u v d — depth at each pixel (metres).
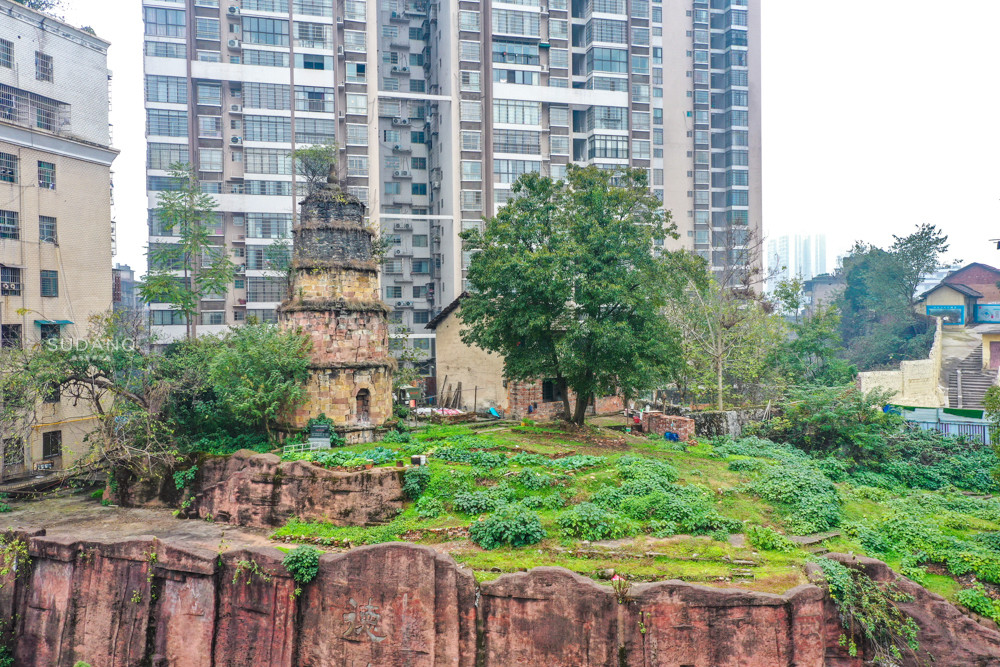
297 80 48.84
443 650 17.41
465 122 53.06
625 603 16.38
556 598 16.83
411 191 60.78
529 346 30.08
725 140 67.12
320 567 18.39
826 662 17.08
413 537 20.14
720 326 38.53
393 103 60.47
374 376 28.19
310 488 22.16
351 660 17.88
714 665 16.11
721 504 22.38
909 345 51.12
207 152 47.69
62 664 19.98
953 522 22.61
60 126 33.44
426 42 60.78
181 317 46.28
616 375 29.92
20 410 27.77
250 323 30.83
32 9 32.53
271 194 48.38
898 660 16.91
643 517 20.70
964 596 18.77
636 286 27.67
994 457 29.45
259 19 48.25
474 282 29.94
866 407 30.33
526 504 21.52
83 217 34.06
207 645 18.91
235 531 22.41
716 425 34.78
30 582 20.91
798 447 32.00
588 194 28.08
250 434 27.30
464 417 33.97
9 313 30.31
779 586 17.11
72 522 23.53
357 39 50.72
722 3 67.25
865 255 60.09
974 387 41.34
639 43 56.69
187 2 46.69
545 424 32.44
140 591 19.67
